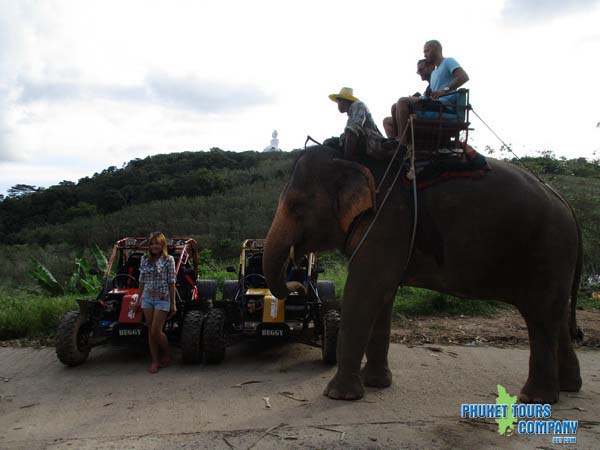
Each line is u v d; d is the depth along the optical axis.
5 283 18.92
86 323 6.23
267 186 50.50
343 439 3.82
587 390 5.09
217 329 5.96
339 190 4.88
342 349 4.75
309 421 4.20
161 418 4.32
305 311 6.54
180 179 54.06
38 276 12.30
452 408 4.54
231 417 4.32
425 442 3.79
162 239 6.01
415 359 6.20
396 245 4.59
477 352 6.54
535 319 4.62
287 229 5.08
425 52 5.42
